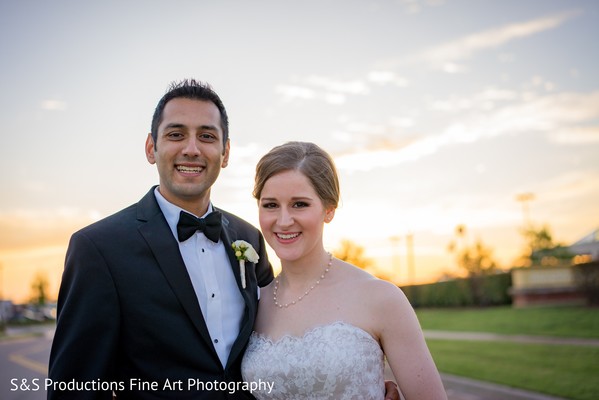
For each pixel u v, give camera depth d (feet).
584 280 73.20
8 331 174.50
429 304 122.01
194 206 11.68
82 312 10.28
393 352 10.39
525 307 86.63
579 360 36.99
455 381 34.91
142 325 10.52
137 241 10.91
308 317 10.85
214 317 11.28
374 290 10.63
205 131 11.31
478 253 111.04
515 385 31.65
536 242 123.54
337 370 10.07
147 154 12.18
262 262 13.79
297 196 10.82
